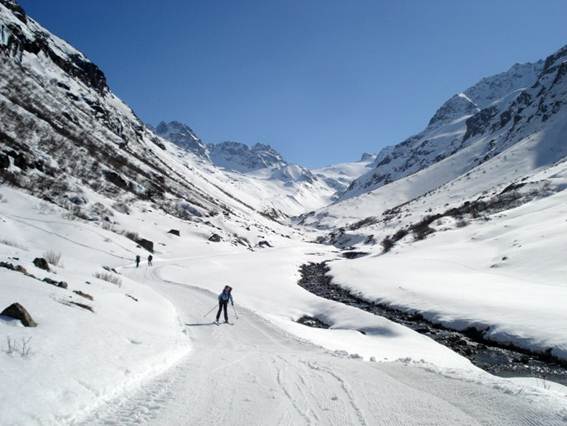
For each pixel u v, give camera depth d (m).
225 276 45.53
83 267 24.12
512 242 51.38
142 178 113.12
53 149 82.00
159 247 66.38
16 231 40.59
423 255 58.84
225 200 196.38
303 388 8.09
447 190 178.25
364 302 38.56
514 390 7.67
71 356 7.33
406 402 7.18
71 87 152.00
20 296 9.39
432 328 27.36
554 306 25.42
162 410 6.34
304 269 66.81
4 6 149.62
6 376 5.80
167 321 15.62
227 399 7.13
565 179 97.31
